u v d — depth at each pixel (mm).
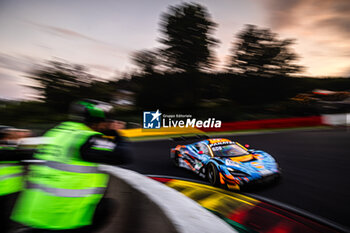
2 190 1945
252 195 3721
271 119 13922
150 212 2080
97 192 1788
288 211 3088
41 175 1688
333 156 6215
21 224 1633
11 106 16016
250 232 2561
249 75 21844
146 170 5828
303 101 15711
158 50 20156
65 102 17281
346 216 2896
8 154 2096
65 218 1628
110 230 1873
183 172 5477
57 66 17266
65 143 1717
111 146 1760
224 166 4113
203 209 2023
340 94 14906
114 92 18906
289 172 4977
